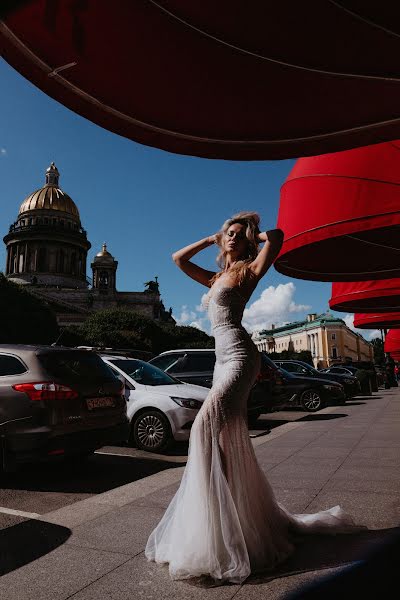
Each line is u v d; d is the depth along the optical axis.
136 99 4.52
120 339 54.72
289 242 9.60
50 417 5.44
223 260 3.11
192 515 2.59
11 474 6.07
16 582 2.56
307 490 4.44
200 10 3.86
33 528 3.53
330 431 8.88
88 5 3.51
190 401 7.68
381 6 3.93
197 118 4.95
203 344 65.38
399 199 7.96
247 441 2.80
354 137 5.53
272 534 2.76
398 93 4.98
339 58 4.49
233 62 4.43
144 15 3.79
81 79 4.13
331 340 113.00
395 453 6.33
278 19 4.04
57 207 94.69
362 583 2.33
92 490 5.26
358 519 3.46
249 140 5.38
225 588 2.39
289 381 15.02
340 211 8.61
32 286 82.81
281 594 2.28
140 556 2.87
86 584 2.50
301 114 5.14
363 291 14.98
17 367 5.67
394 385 37.25
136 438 7.77
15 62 3.81
